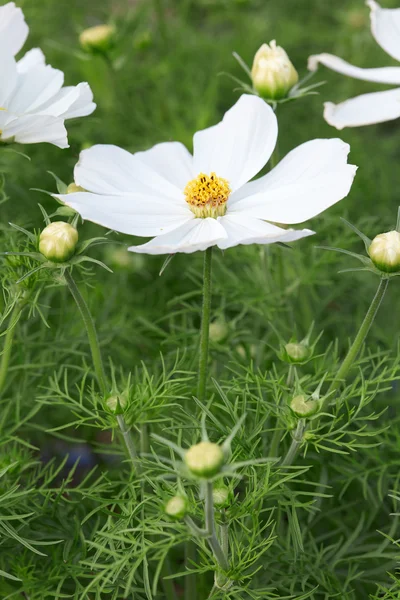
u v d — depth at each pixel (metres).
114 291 0.58
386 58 0.77
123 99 0.65
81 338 0.54
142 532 0.44
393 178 0.68
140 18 0.67
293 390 0.47
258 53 0.50
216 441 0.48
